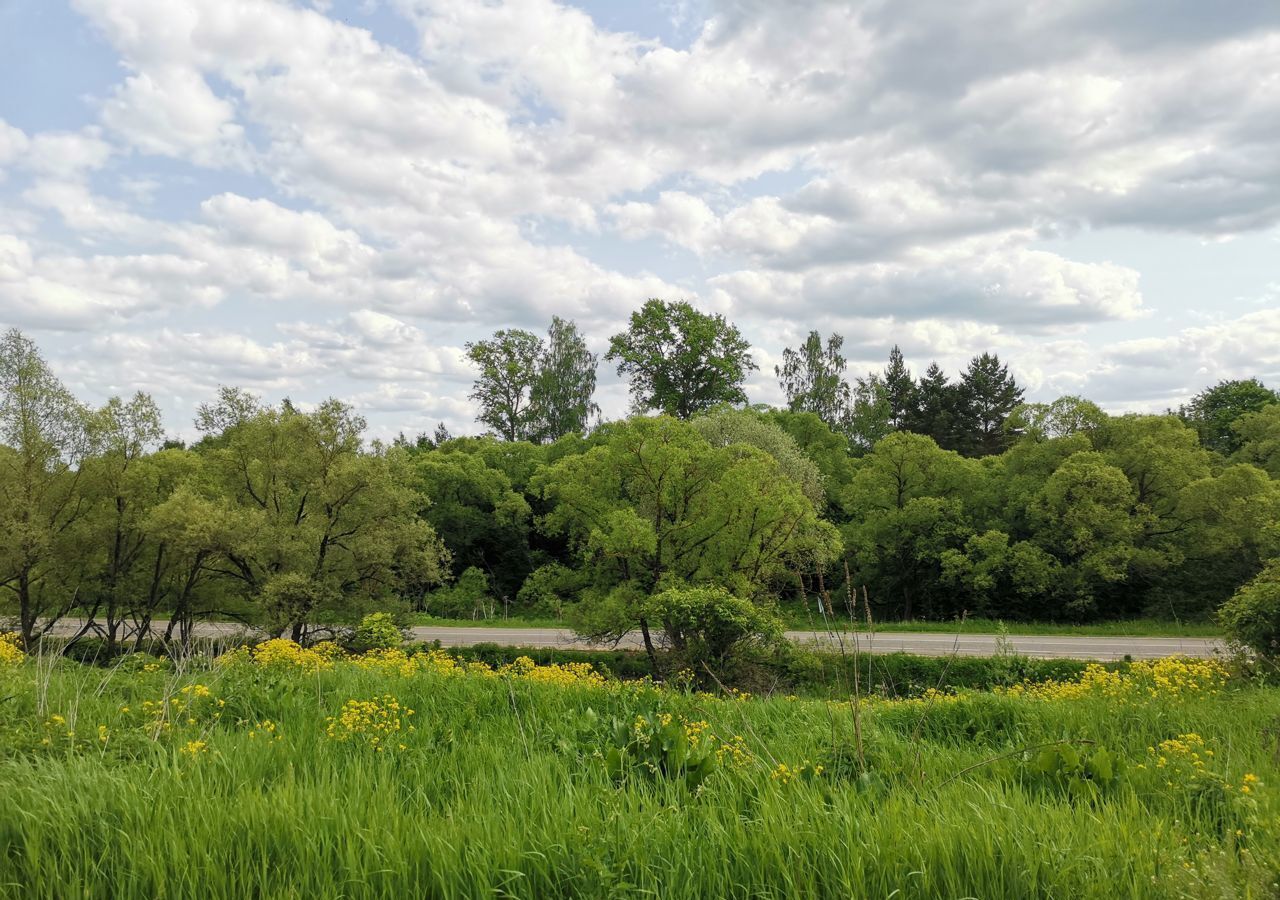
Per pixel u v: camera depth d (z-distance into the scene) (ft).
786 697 31.91
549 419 196.03
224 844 12.28
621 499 79.10
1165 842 12.96
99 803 13.50
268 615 76.43
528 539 160.45
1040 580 101.45
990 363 219.61
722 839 12.58
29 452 76.54
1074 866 11.83
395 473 90.22
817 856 12.15
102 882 11.37
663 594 64.59
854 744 19.57
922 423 206.90
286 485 86.38
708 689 59.47
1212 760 19.52
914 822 13.19
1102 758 17.75
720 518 74.38
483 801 15.11
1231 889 10.48
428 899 11.42
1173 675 37.55
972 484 122.01
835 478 148.15
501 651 78.89
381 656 44.04
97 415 80.53
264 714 24.06
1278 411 128.67
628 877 11.64
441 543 89.15
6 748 16.96
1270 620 41.96
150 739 18.33
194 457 91.35
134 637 86.07
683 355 167.12
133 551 84.17
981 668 64.13
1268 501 93.71
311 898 11.01
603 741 20.08
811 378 185.57
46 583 78.23
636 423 76.84
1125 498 103.24
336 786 15.30
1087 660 64.34
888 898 11.03
